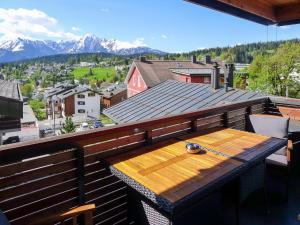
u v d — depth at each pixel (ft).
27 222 6.88
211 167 7.31
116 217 9.01
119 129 8.70
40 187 7.06
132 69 97.50
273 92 86.99
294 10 11.91
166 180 6.57
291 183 12.19
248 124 13.87
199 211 6.97
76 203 7.82
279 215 9.84
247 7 10.57
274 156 11.54
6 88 36.52
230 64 38.19
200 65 108.99
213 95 33.78
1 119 28.50
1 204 6.47
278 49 85.81
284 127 12.80
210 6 9.66
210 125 12.92
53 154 7.26
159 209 6.49
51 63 537.24
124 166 7.47
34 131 110.11
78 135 7.64
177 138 10.11
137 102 35.73
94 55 535.60
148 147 9.08
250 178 8.66
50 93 215.51
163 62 101.60
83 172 7.87
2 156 6.17
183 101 33.14
